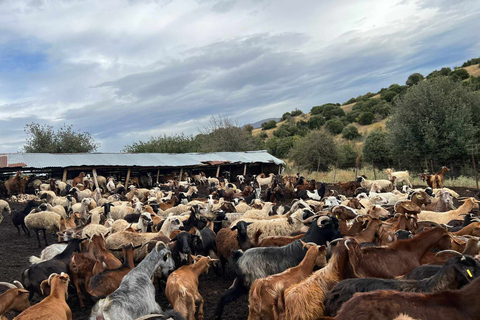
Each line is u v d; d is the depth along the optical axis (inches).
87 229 420.2
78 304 325.7
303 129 3110.2
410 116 1278.3
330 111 3282.5
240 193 920.3
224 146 2033.7
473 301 146.3
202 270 279.9
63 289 236.4
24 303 241.0
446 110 1232.2
